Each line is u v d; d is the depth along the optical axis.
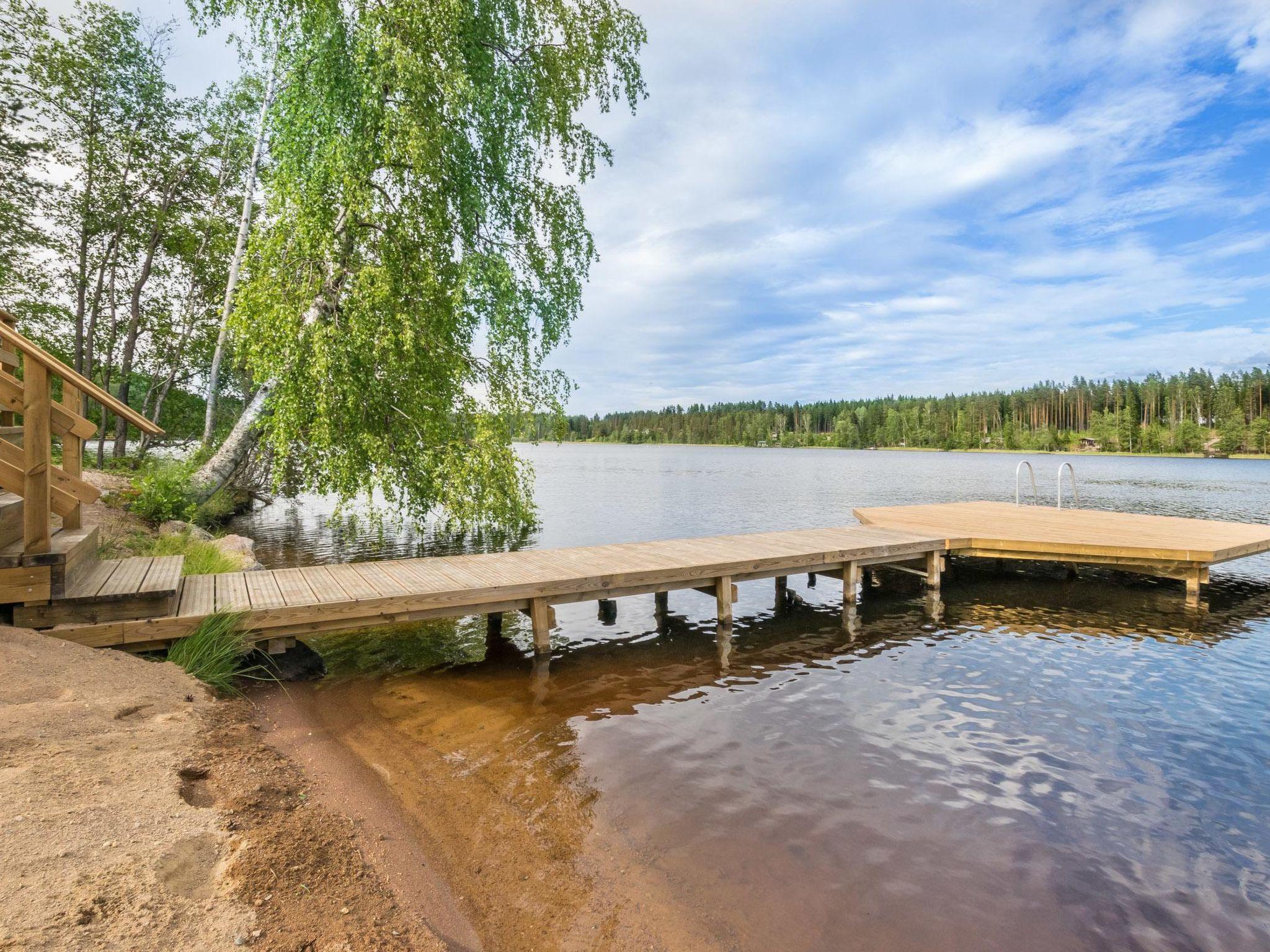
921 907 3.07
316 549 13.74
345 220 10.10
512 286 10.73
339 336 9.54
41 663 4.10
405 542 14.88
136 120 18.42
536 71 12.01
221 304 20.25
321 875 2.62
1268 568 12.60
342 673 6.23
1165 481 37.91
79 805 2.56
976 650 7.64
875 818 3.91
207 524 13.84
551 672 6.60
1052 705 5.88
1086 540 10.61
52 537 5.48
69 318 18.98
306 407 9.77
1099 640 8.09
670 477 41.88
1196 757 4.83
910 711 5.70
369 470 10.55
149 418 22.02
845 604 9.54
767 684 6.41
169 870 2.25
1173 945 2.88
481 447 10.89
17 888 1.92
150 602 5.13
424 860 3.12
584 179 12.80
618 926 2.81
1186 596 10.39
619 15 12.41
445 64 9.88
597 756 4.63
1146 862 3.53
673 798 4.06
